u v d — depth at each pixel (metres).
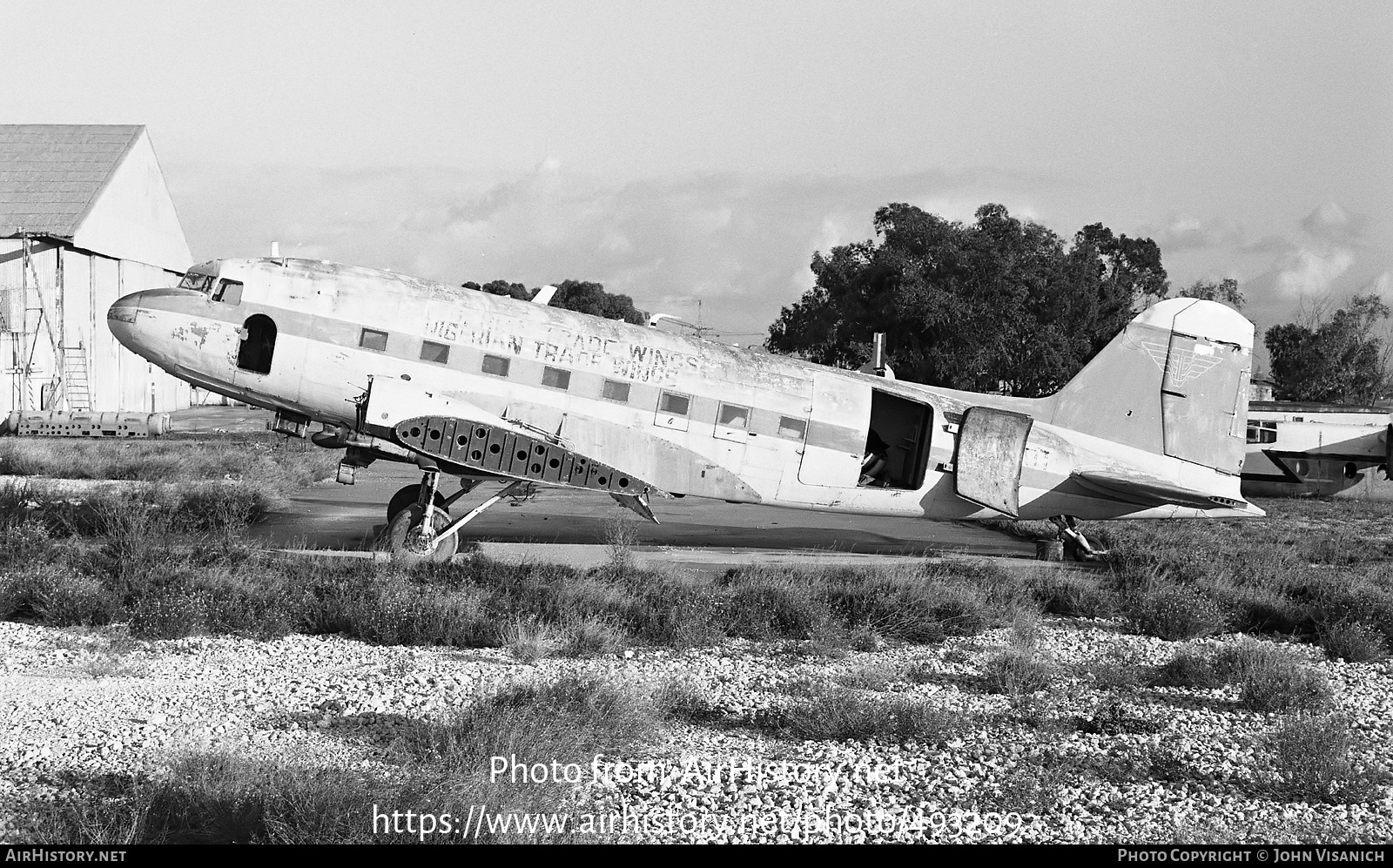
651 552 18.00
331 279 16.03
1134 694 9.99
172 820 6.11
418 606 11.77
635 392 16.66
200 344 15.77
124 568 12.92
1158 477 18.84
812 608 12.55
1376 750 8.32
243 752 7.23
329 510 22.62
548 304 17.55
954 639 12.48
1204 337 18.86
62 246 53.59
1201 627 12.96
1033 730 8.64
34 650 10.24
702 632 11.75
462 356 16.02
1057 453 18.50
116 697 8.69
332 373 15.77
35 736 7.54
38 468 29.02
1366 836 6.48
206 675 9.59
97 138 59.53
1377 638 12.41
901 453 18.72
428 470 16.09
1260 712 9.47
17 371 51.84
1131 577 15.62
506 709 7.84
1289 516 28.03
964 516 18.64
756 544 20.02
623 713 8.12
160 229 63.62
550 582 13.41
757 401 17.25
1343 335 60.25
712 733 8.30
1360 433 33.25
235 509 19.52
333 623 11.72
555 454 16.14
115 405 59.12
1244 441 19.03
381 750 7.47
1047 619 13.95
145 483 25.67
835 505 18.05
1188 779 7.52
